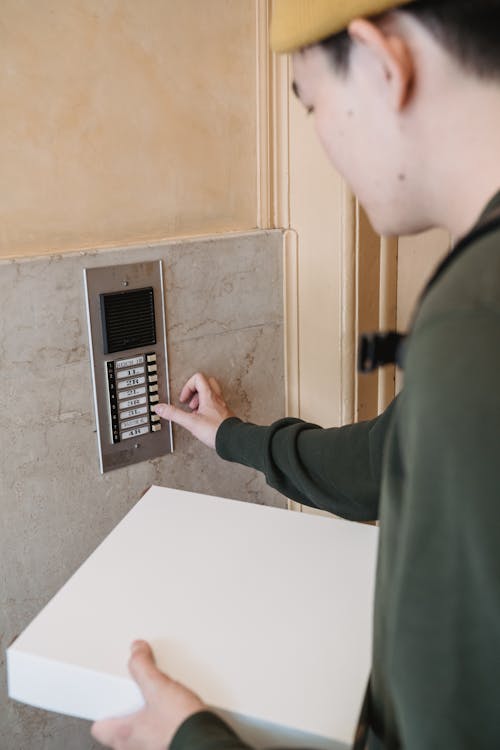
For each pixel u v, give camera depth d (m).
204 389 1.15
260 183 1.22
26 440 1.03
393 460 0.52
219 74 1.13
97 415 1.09
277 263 1.24
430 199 0.54
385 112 0.52
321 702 0.62
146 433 1.15
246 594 0.75
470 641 0.43
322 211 1.23
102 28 1.00
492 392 0.41
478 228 0.48
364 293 1.29
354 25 0.48
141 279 1.08
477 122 0.50
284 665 0.66
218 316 1.19
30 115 0.96
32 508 1.06
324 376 1.32
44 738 1.17
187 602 0.74
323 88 0.55
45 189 1.00
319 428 0.96
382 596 0.55
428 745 0.44
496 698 0.43
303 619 0.72
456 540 0.43
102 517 1.14
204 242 1.14
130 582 0.77
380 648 0.57
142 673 0.61
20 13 0.93
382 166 0.54
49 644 0.68
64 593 0.75
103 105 1.02
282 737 0.60
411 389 0.45
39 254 0.99
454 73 0.49
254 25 1.15
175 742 0.55
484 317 0.43
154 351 1.13
